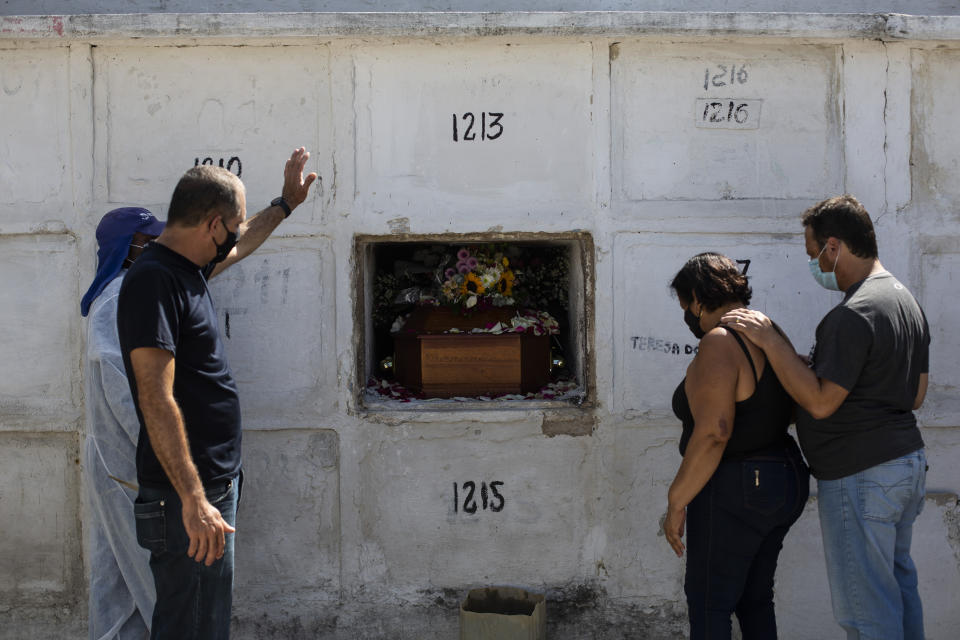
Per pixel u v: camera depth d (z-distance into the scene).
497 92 3.54
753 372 2.78
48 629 3.59
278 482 3.58
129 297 2.53
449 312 3.83
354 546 3.59
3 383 3.54
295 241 3.55
